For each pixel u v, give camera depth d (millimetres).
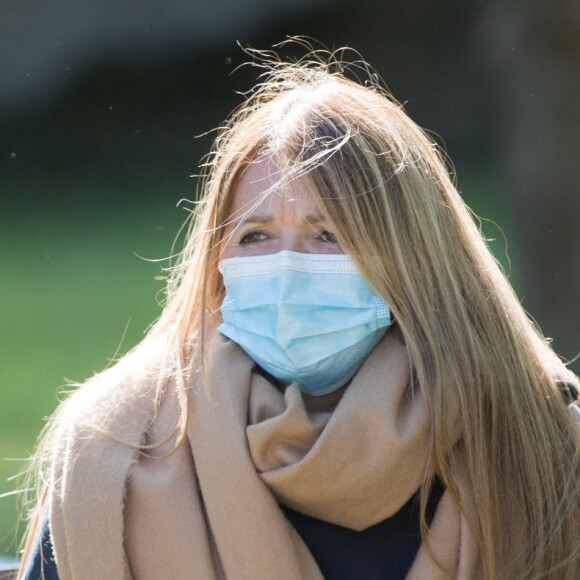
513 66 21297
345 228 6422
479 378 6430
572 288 20891
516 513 6570
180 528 6188
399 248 6473
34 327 36469
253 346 6668
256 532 6109
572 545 6578
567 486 6641
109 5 55750
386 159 6605
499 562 6422
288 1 48875
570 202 20781
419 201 6676
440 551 6367
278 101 6953
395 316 6473
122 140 57500
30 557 6465
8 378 31094
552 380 7039
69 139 58094
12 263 45594
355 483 6281
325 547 6516
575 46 20406
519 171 21250
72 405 6641
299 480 6207
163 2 55562
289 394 6258
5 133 57625
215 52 55906
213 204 6945
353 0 46250
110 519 6109
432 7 44156
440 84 44250
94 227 51562
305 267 6602
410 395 6473
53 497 6277
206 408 6352
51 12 56156
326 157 6438
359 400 6270
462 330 6531
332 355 6660
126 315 38031
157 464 6379
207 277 6848
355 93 6957
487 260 7172
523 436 6582
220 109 56906
